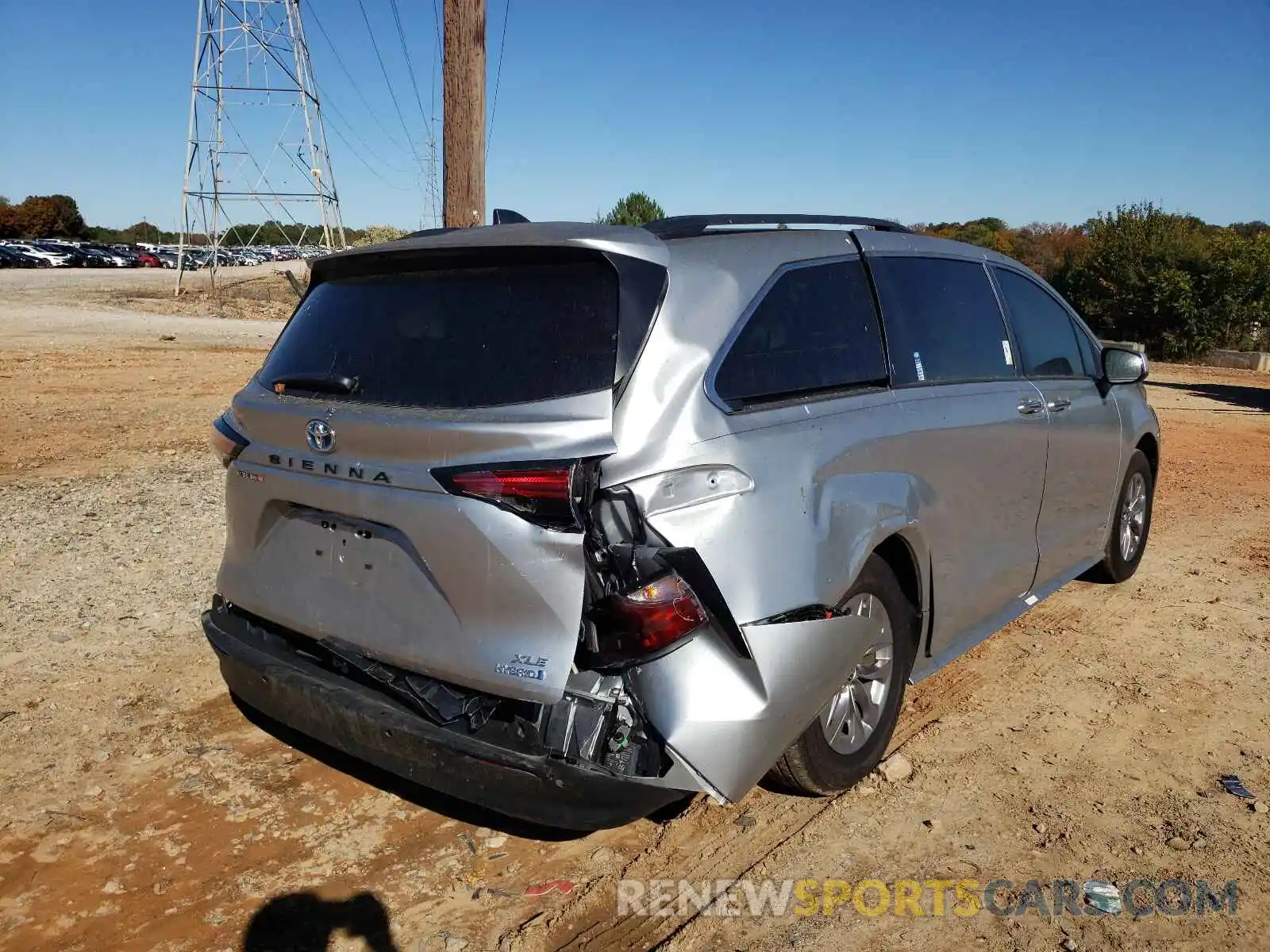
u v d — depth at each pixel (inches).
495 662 111.0
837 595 126.7
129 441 400.2
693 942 115.3
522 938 115.7
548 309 119.3
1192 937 117.1
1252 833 137.9
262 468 133.5
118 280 1578.5
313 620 128.4
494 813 141.8
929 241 174.1
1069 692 183.3
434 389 119.0
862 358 147.5
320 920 118.9
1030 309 197.9
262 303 1306.6
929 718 172.4
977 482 165.0
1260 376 879.1
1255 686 185.9
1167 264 1059.3
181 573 239.0
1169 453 447.8
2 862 128.6
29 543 258.2
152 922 118.3
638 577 109.4
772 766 133.4
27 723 164.2
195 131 1496.1
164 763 153.2
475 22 332.8
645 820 140.6
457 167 340.8
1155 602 232.2
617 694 113.3
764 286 134.0
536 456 108.7
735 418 122.0
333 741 127.1
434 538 113.0
